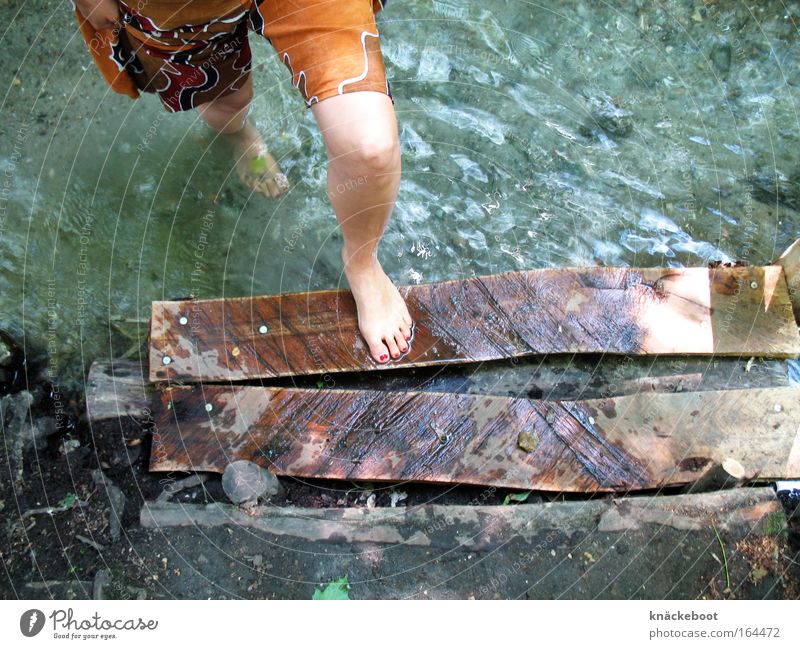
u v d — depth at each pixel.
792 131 2.59
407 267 2.34
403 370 2.06
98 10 1.70
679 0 2.79
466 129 2.56
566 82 2.66
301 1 1.40
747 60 2.70
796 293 2.12
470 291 2.12
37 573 1.68
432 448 1.87
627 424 1.92
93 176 2.39
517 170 2.51
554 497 1.85
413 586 1.69
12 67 2.51
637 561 1.73
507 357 2.04
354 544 1.74
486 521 1.77
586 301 2.11
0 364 1.97
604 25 2.75
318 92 1.43
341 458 1.85
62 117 2.46
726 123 2.60
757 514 1.78
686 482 1.85
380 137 1.42
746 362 2.10
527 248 2.38
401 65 2.65
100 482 1.82
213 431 1.87
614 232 2.42
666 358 2.11
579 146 2.56
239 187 2.43
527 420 1.91
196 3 1.61
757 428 1.91
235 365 1.97
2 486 1.79
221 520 1.75
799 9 2.75
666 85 2.66
